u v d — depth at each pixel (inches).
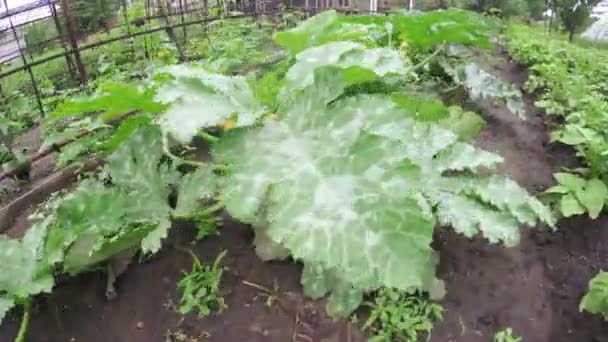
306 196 57.1
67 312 69.3
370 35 107.1
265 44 173.8
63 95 140.4
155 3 228.2
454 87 116.6
